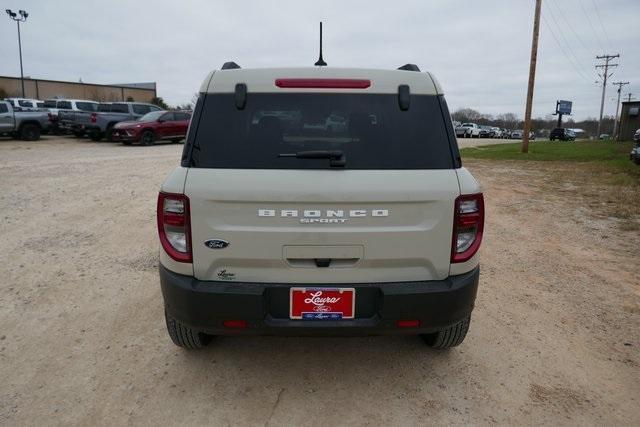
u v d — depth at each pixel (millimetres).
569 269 5359
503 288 4762
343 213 2588
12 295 4395
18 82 51844
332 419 2748
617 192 10273
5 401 2879
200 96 2738
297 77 2725
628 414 2828
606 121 107125
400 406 2871
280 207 2574
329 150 2664
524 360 3398
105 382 3080
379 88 2746
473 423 2727
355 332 2703
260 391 3004
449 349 3529
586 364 3355
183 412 2797
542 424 2730
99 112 22375
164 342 3588
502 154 21859
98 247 5848
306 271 2654
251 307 2623
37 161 14156
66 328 3791
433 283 2715
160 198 2668
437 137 2730
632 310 4258
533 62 21766
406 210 2623
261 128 2682
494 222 7656
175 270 2709
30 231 6500
